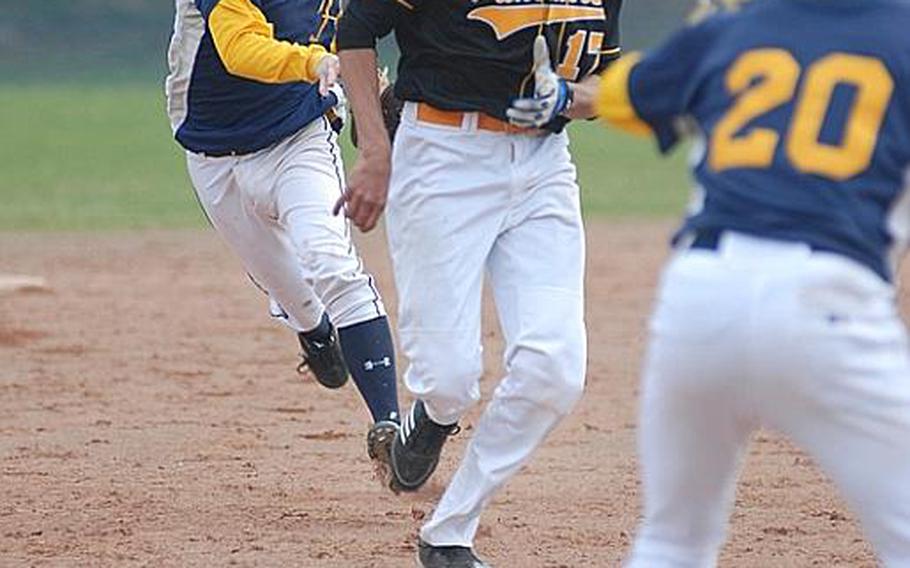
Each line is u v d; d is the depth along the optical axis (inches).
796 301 405.4
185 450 863.1
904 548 423.5
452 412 602.9
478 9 578.9
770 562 649.6
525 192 588.4
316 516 720.3
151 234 1921.8
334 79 707.4
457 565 595.8
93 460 836.6
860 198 413.4
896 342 416.5
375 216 590.2
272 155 763.4
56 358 1146.0
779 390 414.0
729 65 434.0
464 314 587.2
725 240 417.1
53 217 2097.7
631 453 861.2
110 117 3742.6
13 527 697.6
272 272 809.5
